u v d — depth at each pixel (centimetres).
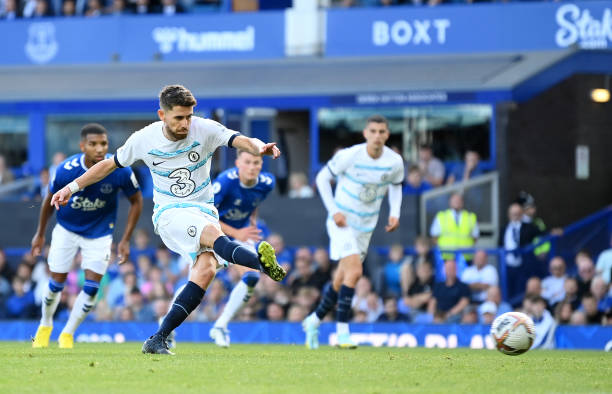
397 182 3531
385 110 6462
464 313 4744
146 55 6053
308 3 5872
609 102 7100
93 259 3266
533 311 4538
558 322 4716
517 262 5038
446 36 5712
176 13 6094
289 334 4675
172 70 6438
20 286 5281
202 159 2441
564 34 5544
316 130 6556
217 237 2362
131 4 6378
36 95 6869
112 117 6825
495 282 4834
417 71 6191
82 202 3186
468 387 1839
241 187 3547
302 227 5609
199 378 1931
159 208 2472
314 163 6562
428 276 4856
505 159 6288
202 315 4947
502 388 1827
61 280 3278
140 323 4803
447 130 6372
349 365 2353
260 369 2166
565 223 7069
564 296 4756
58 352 2786
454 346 4509
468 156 6084
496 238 5634
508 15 5622
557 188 7081
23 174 6756
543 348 4491
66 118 6875
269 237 5166
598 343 4444
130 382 1844
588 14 5522
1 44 6191
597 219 5331
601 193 7094
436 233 5406
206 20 5994
